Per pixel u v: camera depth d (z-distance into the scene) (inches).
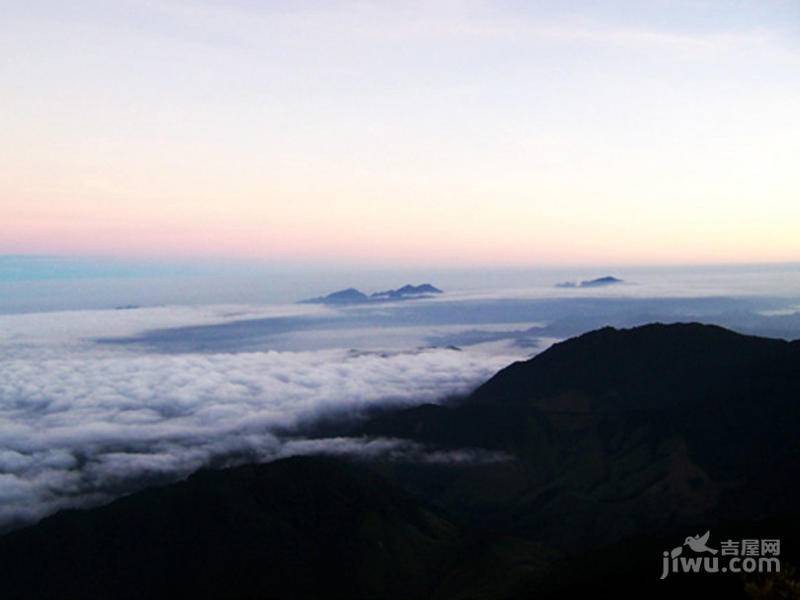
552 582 2377.0
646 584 2048.5
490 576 2696.9
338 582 2753.4
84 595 2755.9
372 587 2728.8
